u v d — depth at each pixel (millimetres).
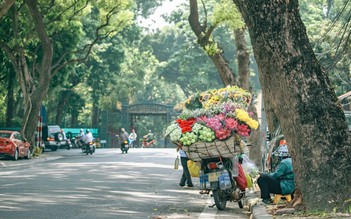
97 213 13219
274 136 17125
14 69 46188
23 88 41906
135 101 97812
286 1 11906
